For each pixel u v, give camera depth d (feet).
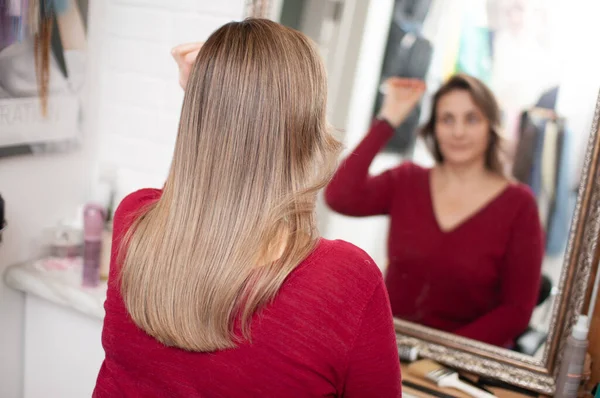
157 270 2.16
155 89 4.47
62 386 4.56
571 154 3.27
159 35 4.37
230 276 2.04
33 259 4.42
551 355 3.43
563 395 3.24
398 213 3.76
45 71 4.04
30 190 4.25
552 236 3.38
